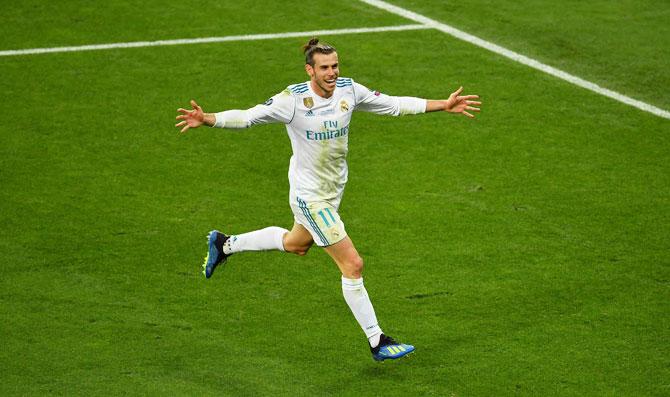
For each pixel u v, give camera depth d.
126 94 39.25
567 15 47.59
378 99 24.27
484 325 25.89
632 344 25.06
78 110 37.91
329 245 23.89
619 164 34.91
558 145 36.19
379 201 32.22
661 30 46.19
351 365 24.33
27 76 40.38
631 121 38.12
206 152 35.25
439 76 41.41
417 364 24.34
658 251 29.39
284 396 23.06
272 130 36.91
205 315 26.25
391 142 36.19
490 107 38.91
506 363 24.33
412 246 29.66
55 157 34.53
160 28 45.06
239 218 31.16
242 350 24.80
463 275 28.19
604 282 27.80
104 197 32.12
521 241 29.94
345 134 23.77
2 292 26.94
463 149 35.78
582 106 39.22
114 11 46.66
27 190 32.38
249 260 28.84
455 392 23.28
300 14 47.00
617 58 43.34
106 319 25.92
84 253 28.95
